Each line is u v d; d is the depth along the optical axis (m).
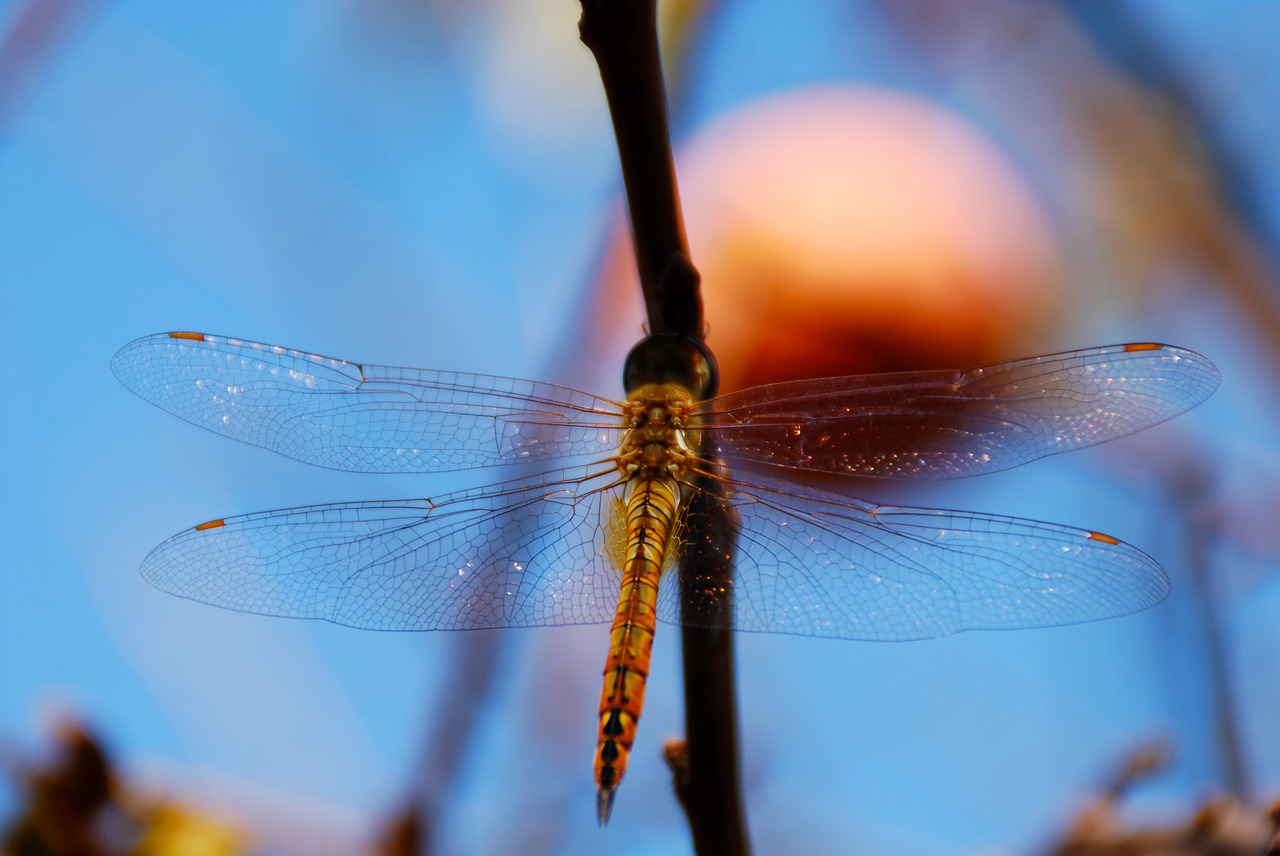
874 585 0.68
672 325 0.67
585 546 0.68
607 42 0.67
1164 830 0.67
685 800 0.67
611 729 0.67
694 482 0.68
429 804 0.68
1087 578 0.68
